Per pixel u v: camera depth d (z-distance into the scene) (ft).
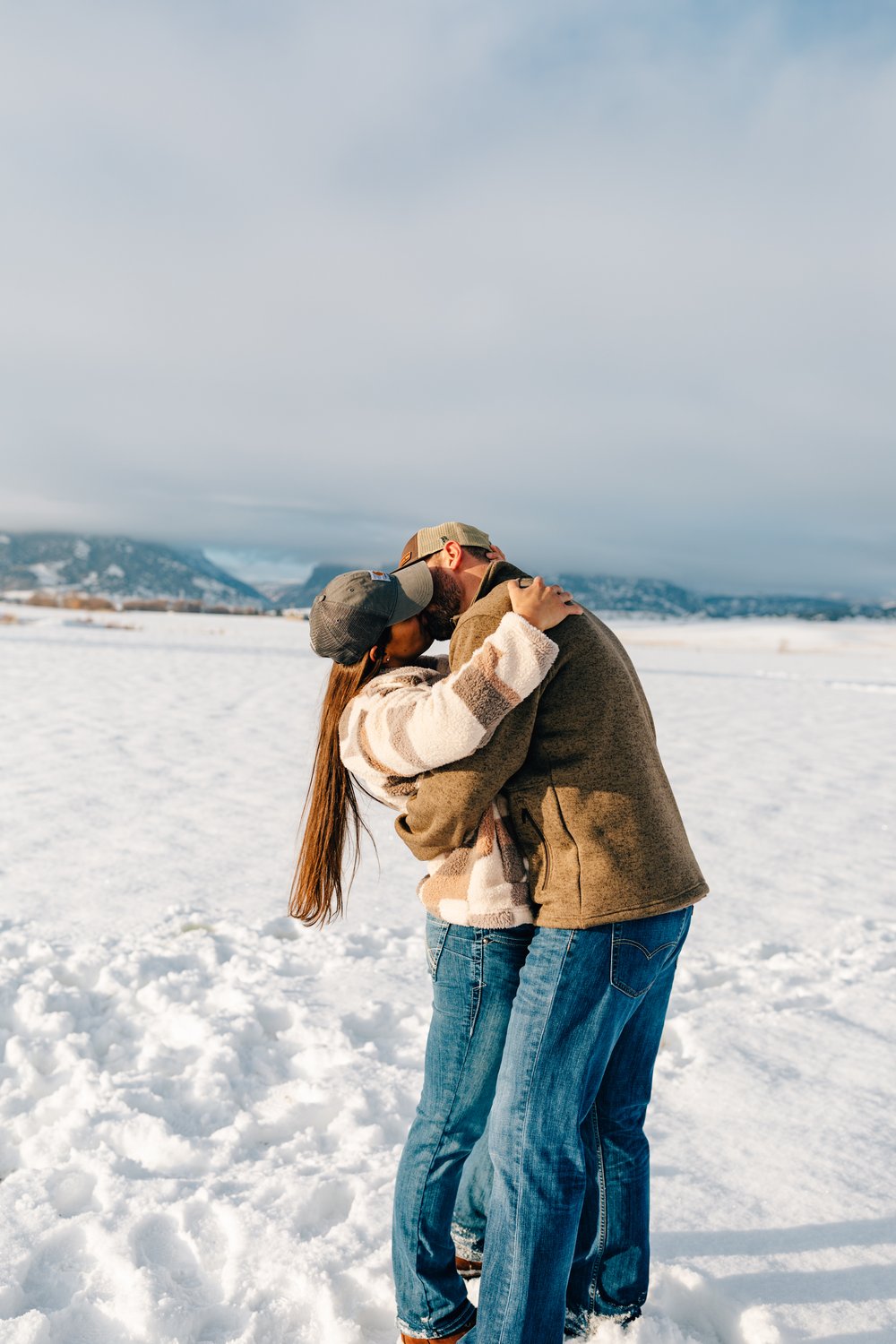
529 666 4.75
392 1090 8.90
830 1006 11.06
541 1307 5.01
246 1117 8.42
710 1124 8.38
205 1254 6.61
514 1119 5.08
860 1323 5.95
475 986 5.47
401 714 5.06
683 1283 6.32
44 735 32.17
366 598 5.48
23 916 13.83
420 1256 5.61
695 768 29.76
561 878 5.12
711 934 13.92
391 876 16.67
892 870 17.84
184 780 24.94
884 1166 7.68
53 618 183.21
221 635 129.90
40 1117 8.54
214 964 11.96
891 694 64.75
